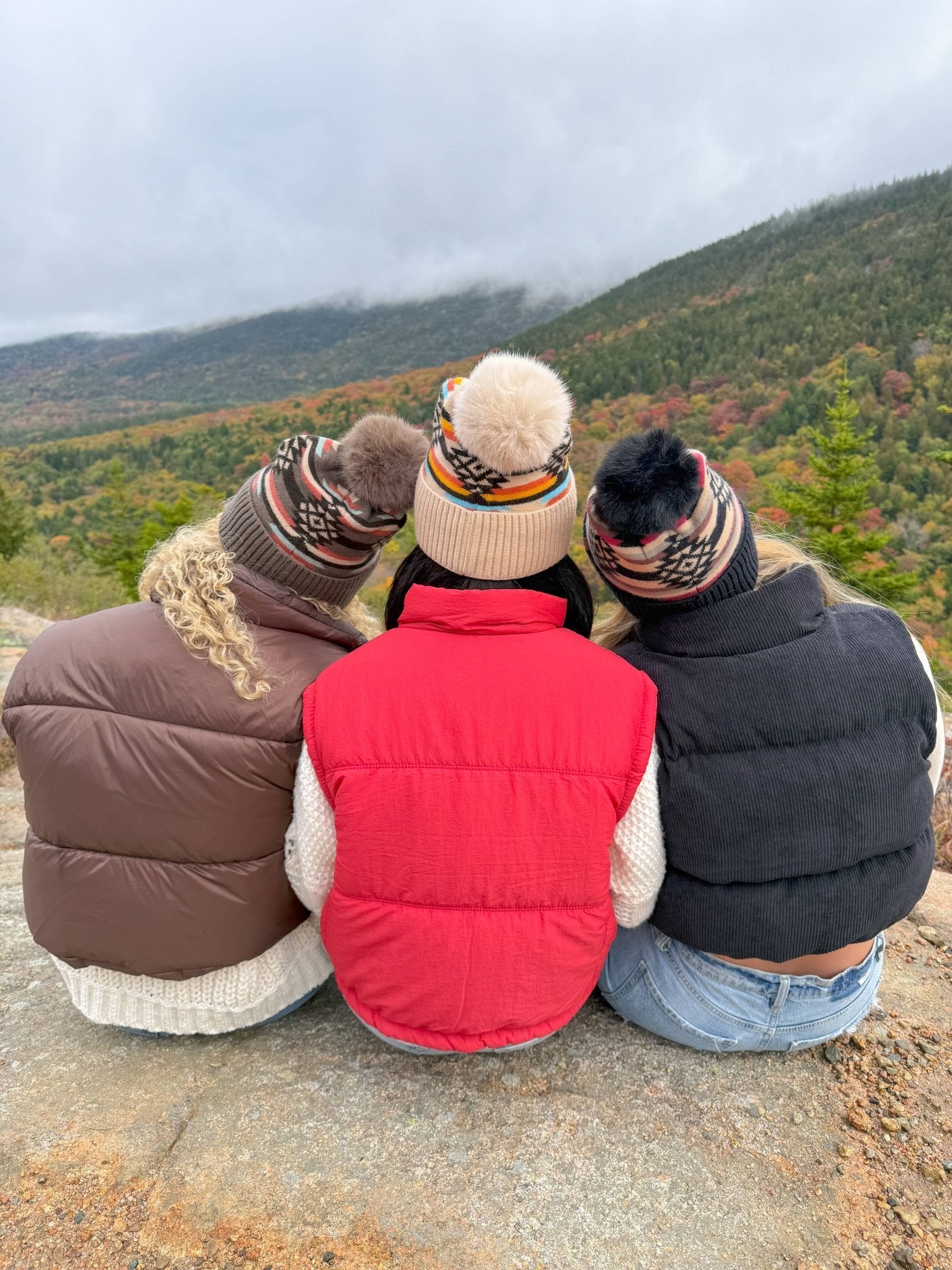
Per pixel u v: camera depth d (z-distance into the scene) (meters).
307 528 1.17
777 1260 1.07
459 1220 1.11
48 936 1.26
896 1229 1.11
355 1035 1.49
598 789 1.03
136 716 1.13
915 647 1.17
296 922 1.32
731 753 1.10
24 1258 1.06
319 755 1.07
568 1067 1.40
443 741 1.03
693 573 1.06
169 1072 1.39
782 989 1.26
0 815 3.13
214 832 1.15
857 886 1.13
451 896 1.04
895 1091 1.36
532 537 1.08
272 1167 1.19
